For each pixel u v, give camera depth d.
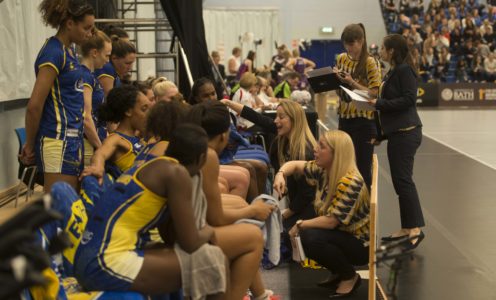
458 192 8.47
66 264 2.98
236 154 5.77
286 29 27.61
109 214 2.85
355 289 4.53
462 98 22.53
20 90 7.61
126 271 2.79
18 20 7.51
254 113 5.92
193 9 8.48
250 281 3.32
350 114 6.51
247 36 24.86
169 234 3.04
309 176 4.88
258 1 27.19
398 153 5.75
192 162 2.94
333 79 6.45
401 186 5.79
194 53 8.50
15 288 1.41
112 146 3.84
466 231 6.46
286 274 4.96
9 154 7.61
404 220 5.84
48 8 3.85
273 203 3.74
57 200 2.91
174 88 5.28
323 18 27.58
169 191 2.81
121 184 2.89
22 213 1.66
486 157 11.49
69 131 3.93
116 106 3.95
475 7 27.77
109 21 8.29
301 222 4.46
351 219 4.40
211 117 3.59
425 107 22.47
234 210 3.46
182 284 2.86
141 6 11.95
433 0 27.66
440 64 26.27
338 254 4.44
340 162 4.42
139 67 11.24
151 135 3.56
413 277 5.05
